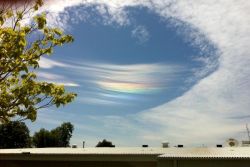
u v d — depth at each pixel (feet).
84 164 62.85
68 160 63.05
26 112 41.83
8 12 42.06
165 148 68.54
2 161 68.54
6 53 40.09
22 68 41.06
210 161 51.24
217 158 50.42
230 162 50.49
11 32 39.93
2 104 40.98
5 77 41.14
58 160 63.98
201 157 51.01
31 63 42.22
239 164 50.21
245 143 81.56
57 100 43.09
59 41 44.16
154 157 57.98
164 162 52.95
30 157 65.77
